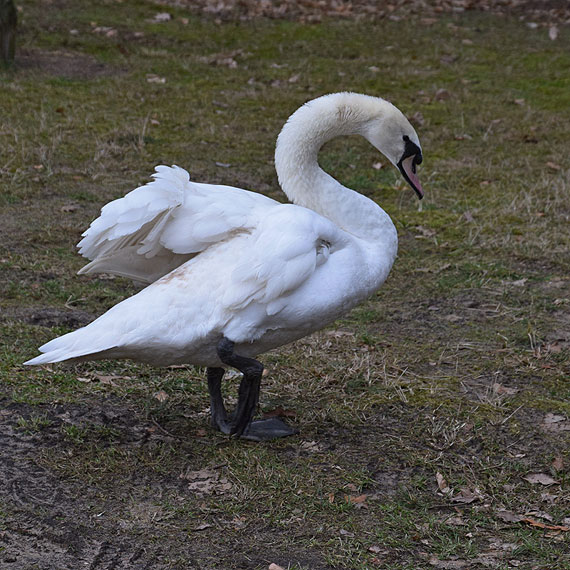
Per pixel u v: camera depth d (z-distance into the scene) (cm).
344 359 865
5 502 604
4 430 689
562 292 1044
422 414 767
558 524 625
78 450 673
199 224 661
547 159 1528
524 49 2294
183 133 1574
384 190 1370
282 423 733
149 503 619
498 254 1150
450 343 914
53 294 966
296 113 759
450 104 1828
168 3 2525
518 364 870
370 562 574
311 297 664
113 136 1517
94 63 1975
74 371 802
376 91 1898
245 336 655
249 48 2200
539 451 716
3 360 799
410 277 1082
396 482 668
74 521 592
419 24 2502
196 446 698
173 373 823
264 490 643
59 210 1212
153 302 640
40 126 1530
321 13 2559
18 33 2102
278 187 1361
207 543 582
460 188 1387
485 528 618
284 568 561
